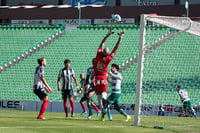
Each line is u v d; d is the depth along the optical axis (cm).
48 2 10388
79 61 7231
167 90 5894
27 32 8319
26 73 7100
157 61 6581
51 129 2395
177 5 8938
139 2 9462
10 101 5841
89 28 8094
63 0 10256
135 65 6906
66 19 9844
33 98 6512
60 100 6222
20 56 7569
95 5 9756
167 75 6266
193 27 3431
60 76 3697
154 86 5997
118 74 3425
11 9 10269
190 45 6906
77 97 6281
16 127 2411
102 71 3291
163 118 4122
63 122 2970
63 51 7569
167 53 6769
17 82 6888
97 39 7781
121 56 7094
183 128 2866
